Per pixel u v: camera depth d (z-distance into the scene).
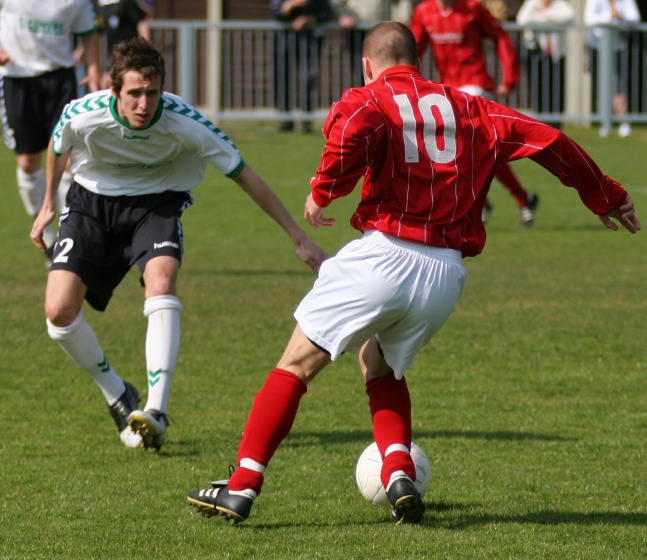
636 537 11.75
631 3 56.88
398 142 11.81
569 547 11.41
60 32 26.11
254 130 57.12
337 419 16.78
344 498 13.23
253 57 54.22
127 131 14.91
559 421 16.58
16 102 26.25
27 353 20.61
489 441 15.57
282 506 12.91
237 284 26.94
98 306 15.79
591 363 20.05
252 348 21.05
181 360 20.16
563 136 12.03
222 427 16.30
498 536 11.77
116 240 15.66
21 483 13.70
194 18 62.94
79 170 15.66
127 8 41.72
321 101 54.62
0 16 26.11
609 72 55.81
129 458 14.82
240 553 11.27
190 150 15.30
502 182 35.06
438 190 11.85
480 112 12.19
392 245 11.85
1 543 11.59
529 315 23.77
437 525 12.20
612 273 28.56
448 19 34.25
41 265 29.20
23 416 16.80
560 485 13.64
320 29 53.62
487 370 19.56
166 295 14.97
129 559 11.12
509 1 63.47
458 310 24.27
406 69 12.41
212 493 12.12
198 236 33.97
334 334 11.86
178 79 55.84
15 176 44.88
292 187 41.34
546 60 54.81
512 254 31.27
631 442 15.50
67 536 11.81
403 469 12.29
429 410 17.17
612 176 44.16
